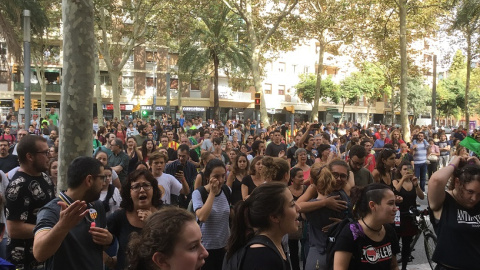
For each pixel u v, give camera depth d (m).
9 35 15.91
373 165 9.45
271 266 2.75
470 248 4.04
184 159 8.62
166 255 2.10
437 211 4.26
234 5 25.12
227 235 5.45
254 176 6.47
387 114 67.50
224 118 52.50
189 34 31.69
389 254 3.58
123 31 29.78
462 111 60.72
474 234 4.03
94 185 3.48
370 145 10.67
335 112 58.66
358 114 64.81
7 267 2.70
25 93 16.34
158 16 27.88
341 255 3.51
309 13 29.84
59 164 6.42
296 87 53.22
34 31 18.38
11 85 42.03
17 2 16.80
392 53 30.89
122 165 8.71
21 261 4.09
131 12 27.45
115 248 4.19
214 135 14.15
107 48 29.38
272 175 5.39
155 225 2.13
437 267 4.30
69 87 6.38
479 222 4.03
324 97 52.88
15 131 18.55
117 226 4.16
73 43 6.35
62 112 6.43
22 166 4.25
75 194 3.45
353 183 5.60
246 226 3.09
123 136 18.38
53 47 39.31
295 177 6.39
